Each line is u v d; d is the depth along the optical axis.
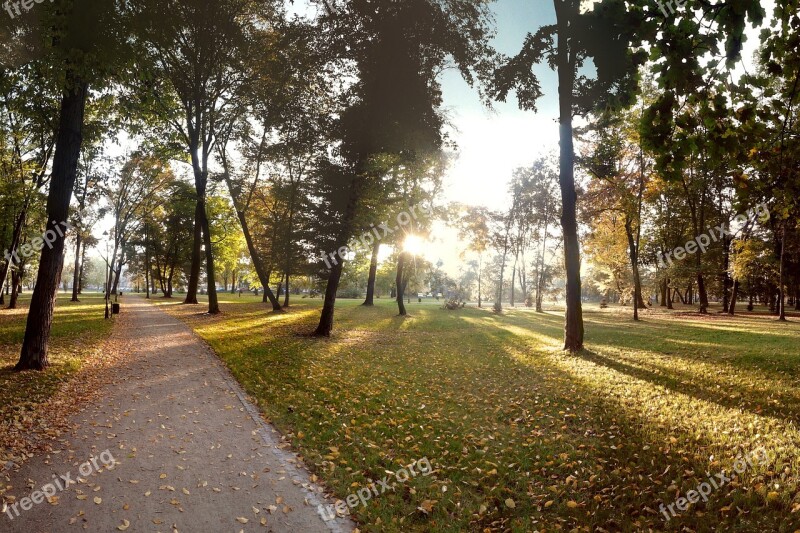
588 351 13.90
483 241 40.97
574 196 14.10
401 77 17.06
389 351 15.70
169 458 6.04
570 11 11.39
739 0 2.58
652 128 2.96
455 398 9.35
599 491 5.15
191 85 25.91
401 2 16.45
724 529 4.23
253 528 4.42
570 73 12.72
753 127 2.83
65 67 8.15
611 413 7.76
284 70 21.23
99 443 6.52
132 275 93.50
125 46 8.54
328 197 19.34
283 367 12.16
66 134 10.84
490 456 6.24
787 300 57.78
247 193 32.41
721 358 11.83
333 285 19.39
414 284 61.53
